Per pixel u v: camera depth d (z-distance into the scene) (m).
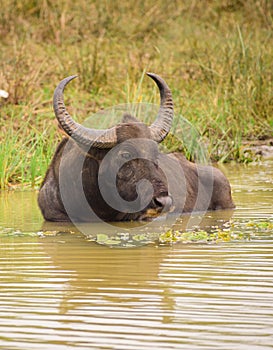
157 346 13.38
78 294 16.58
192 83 46.97
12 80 43.72
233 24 57.31
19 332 14.20
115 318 14.89
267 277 17.58
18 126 39.31
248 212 26.69
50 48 53.28
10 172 33.75
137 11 61.22
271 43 51.62
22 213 27.42
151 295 16.38
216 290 16.62
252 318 14.74
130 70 47.47
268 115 44.16
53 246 21.66
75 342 13.63
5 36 54.09
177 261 19.36
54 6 57.91
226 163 38.97
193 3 62.56
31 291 16.91
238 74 45.47
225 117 42.84
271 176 34.56
